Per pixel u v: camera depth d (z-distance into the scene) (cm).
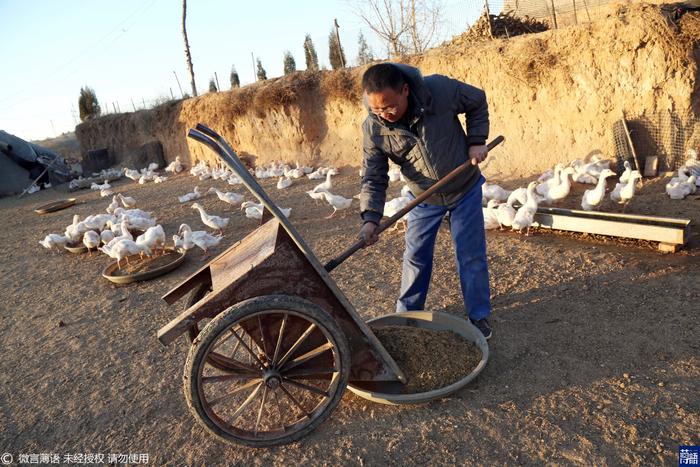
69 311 526
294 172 1184
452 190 311
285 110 1283
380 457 249
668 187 589
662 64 669
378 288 468
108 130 2194
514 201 636
